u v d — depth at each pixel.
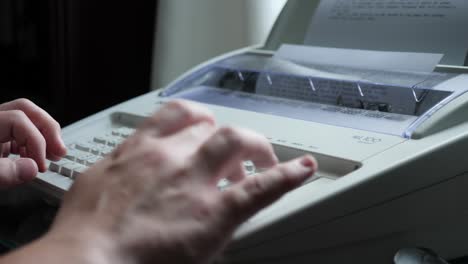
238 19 0.94
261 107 0.65
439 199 0.45
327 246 0.42
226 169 0.26
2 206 0.58
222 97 0.71
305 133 0.54
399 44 0.64
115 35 1.03
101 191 0.26
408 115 0.56
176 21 1.00
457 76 0.57
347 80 0.62
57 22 0.98
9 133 0.52
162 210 0.25
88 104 1.03
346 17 0.70
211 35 0.98
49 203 0.54
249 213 0.25
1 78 1.10
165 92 0.74
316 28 0.73
